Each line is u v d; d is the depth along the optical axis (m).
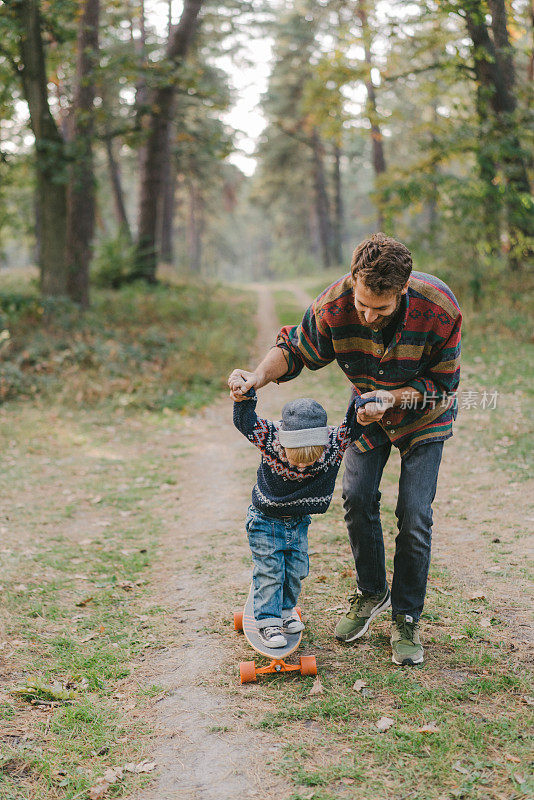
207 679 3.32
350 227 62.16
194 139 20.61
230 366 13.37
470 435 7.86
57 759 2.76
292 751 2.72
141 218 22.56
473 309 14.59
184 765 2.70
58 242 15.66
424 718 2.86
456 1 13.21
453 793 2.40
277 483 3.13
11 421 9.47
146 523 5.96
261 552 3.23
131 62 16.19
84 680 3.38
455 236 15.14
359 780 2.52
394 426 3.22
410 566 3.27
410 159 26.16
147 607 4.23
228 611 4.06
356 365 3.22
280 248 60.31
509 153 14.27
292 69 35.31
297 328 3.30
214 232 63.88
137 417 10.16
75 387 10.92
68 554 5.19
